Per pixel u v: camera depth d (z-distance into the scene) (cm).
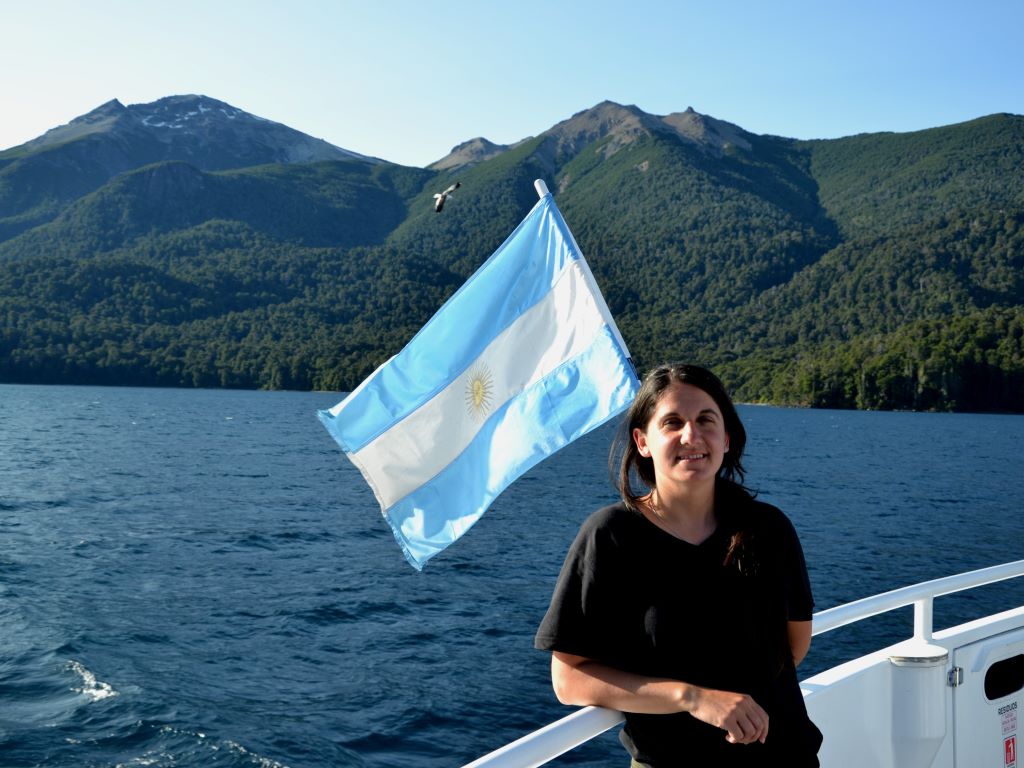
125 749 1000
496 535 2580
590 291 354
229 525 2697
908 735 316
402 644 1416
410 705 1141
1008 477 4831
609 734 1046
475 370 367
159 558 2133
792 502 3497
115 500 3238
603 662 219
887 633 1488
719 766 214
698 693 204
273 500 3362
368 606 1664
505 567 2081
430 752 1013
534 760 196
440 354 371
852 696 309
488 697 1177
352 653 1366
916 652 320
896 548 2462
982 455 6600
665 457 226
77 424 8088
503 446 360
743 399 19250
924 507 3431
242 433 7731
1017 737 357
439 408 369
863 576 2055
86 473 4141
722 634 215
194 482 3922
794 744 218
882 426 11362
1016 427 11794
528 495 3831
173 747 1005
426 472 367
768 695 217
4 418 8556
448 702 1155
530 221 367
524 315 365
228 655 1345
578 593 220
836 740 304
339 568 2048
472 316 371
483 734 1064
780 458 5975
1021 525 2991
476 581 1916
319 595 1753
